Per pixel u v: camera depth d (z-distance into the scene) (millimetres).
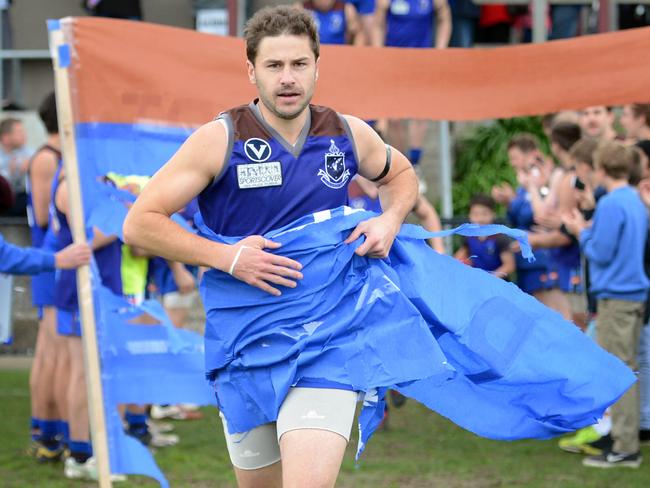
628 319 17203
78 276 14844
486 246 20484
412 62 16672
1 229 25297
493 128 30078
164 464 17875
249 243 9602
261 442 10180
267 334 9688
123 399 14883
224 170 9656
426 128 29531
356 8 26766
